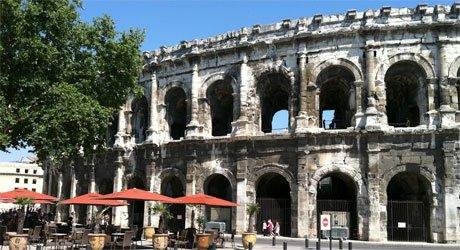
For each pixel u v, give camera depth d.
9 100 38.16
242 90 50.84
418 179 49.25
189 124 53.31
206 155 51.75
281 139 47.75
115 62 43.00
